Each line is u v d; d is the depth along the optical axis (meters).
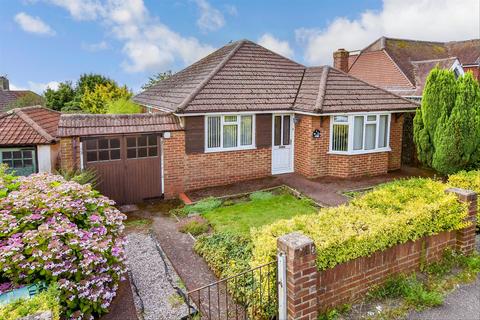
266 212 10.59
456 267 6.91
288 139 14.61
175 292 6.59
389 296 5.98
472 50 30.36
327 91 13.97
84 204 6.57
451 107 12.05
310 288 5.03
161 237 9.22
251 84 14.43
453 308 5.71
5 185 6.86
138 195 12.20
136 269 7.51
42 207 6.07
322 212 6.68
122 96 28.05
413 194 7.56
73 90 33.38
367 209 6.89
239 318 5.68
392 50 28.52
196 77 15.52
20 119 15.02
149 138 12.13
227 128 13.38
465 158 11.95
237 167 13.73
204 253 7.86
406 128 16.20
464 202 7.02
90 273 5.71
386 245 5.96
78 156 11.20
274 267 5.16
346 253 5.46
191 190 13.02
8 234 5.62
